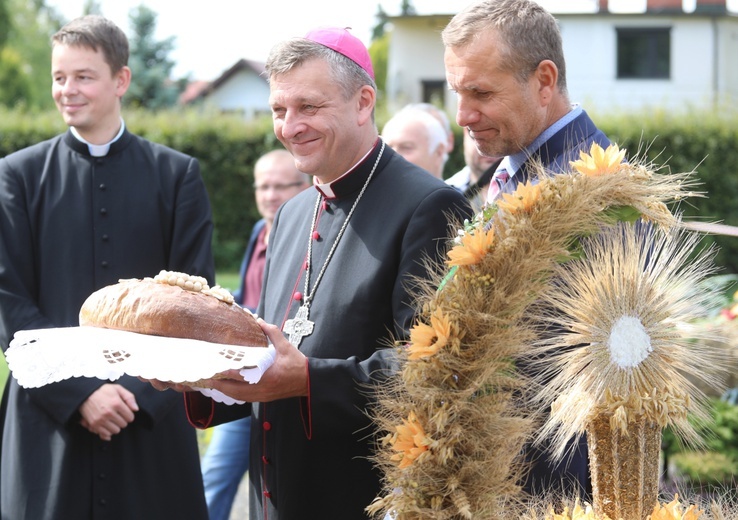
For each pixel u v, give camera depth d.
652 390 1.64
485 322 1.64
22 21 53.31
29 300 3.28
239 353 1.98
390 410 1.81
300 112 2.39
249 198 17.00
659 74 27.84
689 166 14.45
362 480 2.33
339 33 2.44
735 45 28.19
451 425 1.64
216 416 2.58
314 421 2.19
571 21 27.92
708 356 1.72
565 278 1.69
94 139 3.45
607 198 1.70
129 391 3.17
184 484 3.36
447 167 14.43
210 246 3.49
